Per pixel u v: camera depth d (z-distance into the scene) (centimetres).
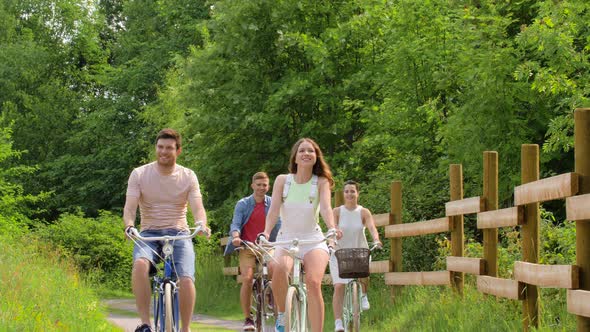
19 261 2369
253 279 2056
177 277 1407
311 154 1477
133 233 1394
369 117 4069
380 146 4219
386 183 3241
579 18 2766
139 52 8256
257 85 4738
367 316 2411
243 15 4681
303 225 1480
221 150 4819
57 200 8262
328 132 4438
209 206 4966
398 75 3809
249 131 4700
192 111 4778
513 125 3025
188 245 1437
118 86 8181
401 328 2012
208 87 4822
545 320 1531
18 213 6450
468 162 3127
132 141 7988
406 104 3809
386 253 2966
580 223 1217
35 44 8819
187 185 1459
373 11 4391
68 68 9250
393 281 2475
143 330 1338
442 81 3488
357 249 1806
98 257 4459
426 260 2769
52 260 2827
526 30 2755
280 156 4725
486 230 1808
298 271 1460
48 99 8719
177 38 7644
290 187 1495
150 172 1454
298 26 4662
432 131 3744
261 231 2034
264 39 4725
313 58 4441
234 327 2584
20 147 8512
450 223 2089
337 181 3728
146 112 6938
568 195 1245
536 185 1404
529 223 1521
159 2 7494
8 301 1786
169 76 6744
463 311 1778
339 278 1930
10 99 8612
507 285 1586
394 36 3894
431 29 3775
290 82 4494
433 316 1897
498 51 3041
